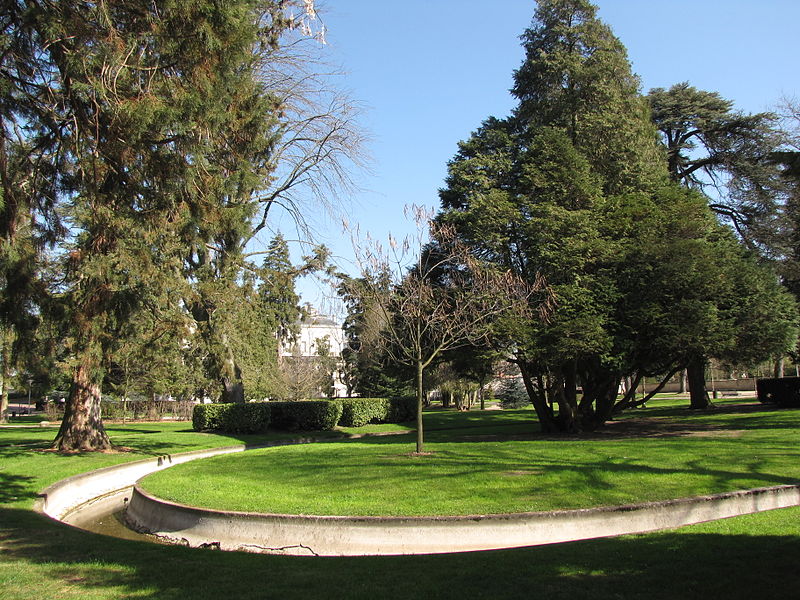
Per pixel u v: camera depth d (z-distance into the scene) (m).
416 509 8.98
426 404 53.56
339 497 9.95
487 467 12.09
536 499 9.37
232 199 16.91
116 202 14.66
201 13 12.33
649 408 36.69
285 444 23.41
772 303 20.81
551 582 5.57
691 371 33.09
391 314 17.69
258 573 6.18
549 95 24.67
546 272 20.03
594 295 19.59
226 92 13.73
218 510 9.25
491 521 8.33
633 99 24.78
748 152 30.75
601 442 16.66
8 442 19.77
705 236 21.19
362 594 5.36
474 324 17.86
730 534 7.37
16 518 9.24
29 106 13.23
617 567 6.00
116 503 13.13
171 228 14.73
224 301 18.94
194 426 25.80
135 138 12.62
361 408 30.12
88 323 14.37
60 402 39.19
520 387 49.00
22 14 11.68
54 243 15.59
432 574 6.02
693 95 32.06
